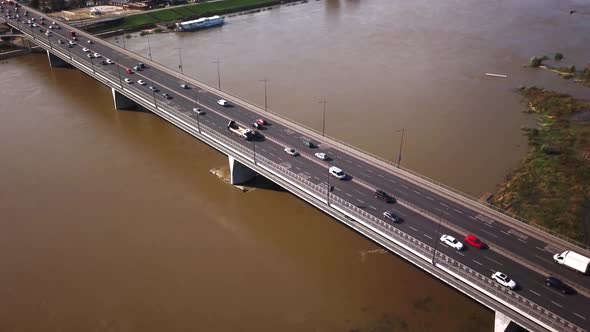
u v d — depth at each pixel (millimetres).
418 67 161625
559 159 104062
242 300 73000
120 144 118875
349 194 82812
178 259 80750
